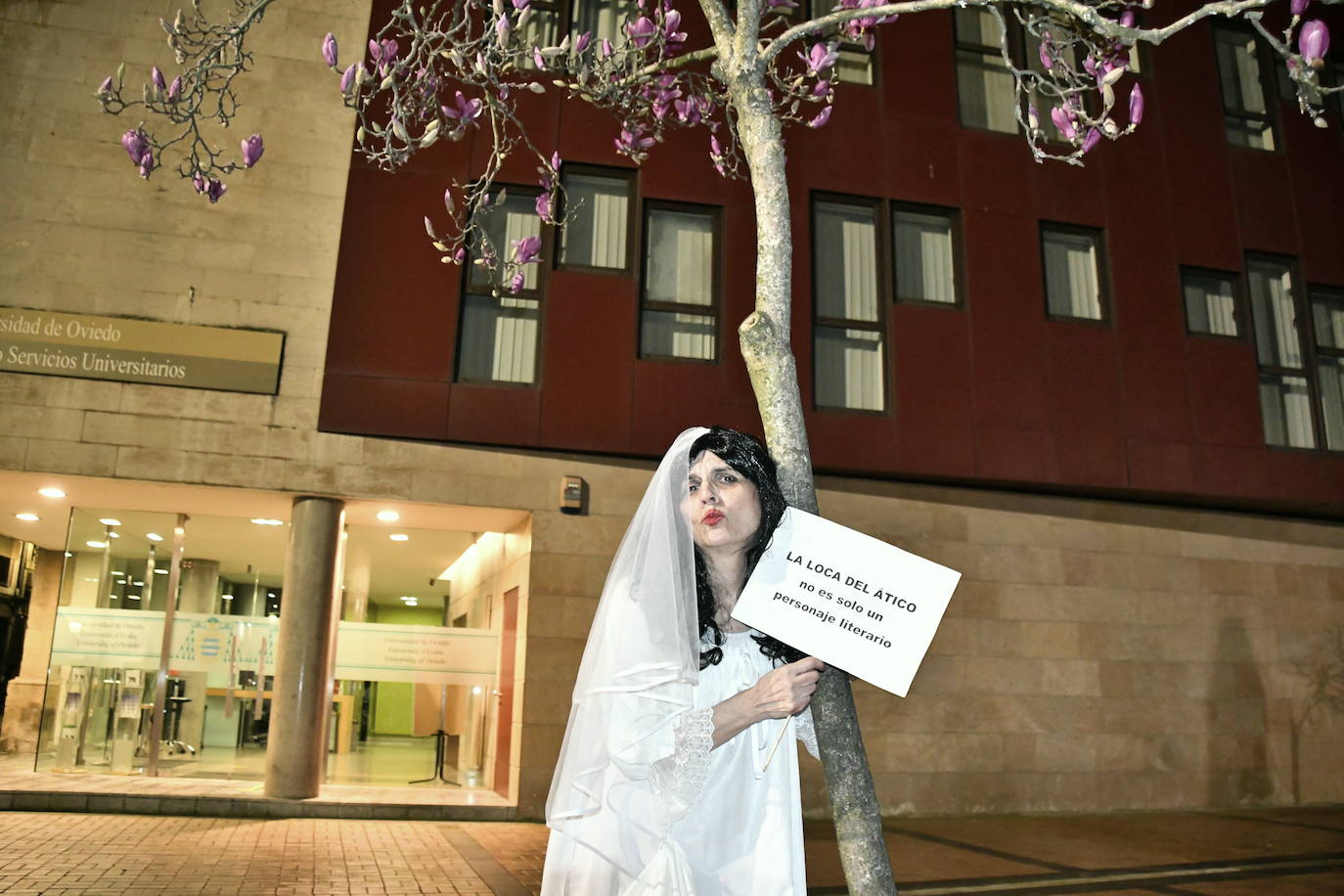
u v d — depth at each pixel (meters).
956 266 12.17
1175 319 12.53
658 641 1.93
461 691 11.09
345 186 10.82
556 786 2.03
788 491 2.38
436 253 10.74
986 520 11.70
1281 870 7.39
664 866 1.92
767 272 2.70
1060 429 11.80
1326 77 14.05
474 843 8.34
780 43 3.07
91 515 10.91
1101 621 11.78
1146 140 13.06
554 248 11.09
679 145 11.61
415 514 10.70
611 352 10.90
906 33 12.66
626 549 2.09
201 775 10.55
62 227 10.11
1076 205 12.60
